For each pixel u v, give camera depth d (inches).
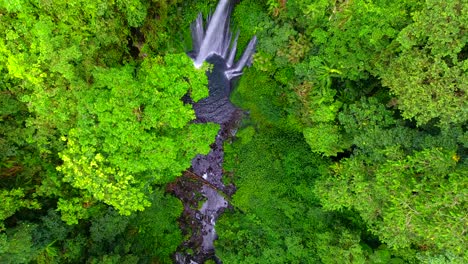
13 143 487.2
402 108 459.2
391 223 436.1
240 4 642.2
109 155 430.3
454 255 409.1
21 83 448.8
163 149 437.1
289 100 630.5
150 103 426.3
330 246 546.6
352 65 524.4
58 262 537.6
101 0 438.3
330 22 519.5
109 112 404.5
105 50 497.4
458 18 389.4
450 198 381.7
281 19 585.9
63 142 484.1
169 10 605.3
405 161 438.6
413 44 428.8
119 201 465.1
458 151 454.0
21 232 464.1
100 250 562.3
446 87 410.9
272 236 651.5
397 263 518.0
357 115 511.8
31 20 412.8
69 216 508.4
